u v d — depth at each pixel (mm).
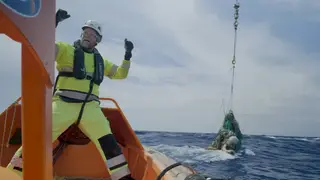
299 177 14422
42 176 1438
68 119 3703
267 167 16812
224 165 16594
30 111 1416
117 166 3715
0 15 955
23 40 1111
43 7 1235
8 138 4363
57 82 3832
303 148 32438
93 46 4023
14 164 3359
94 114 3818
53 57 1409
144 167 4203
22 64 1378
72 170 4324
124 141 4855
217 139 22531
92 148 4375
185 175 3127
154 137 45312
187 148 23484
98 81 3926
